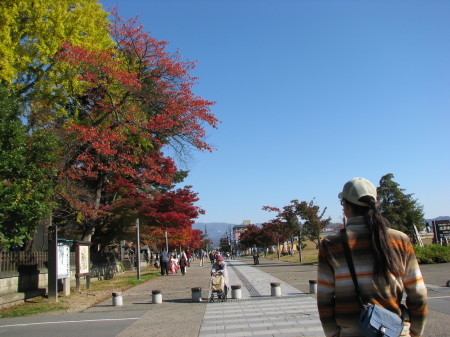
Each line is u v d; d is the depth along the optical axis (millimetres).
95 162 22172
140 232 30547
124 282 23656
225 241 180500
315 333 8250
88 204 21859
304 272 25547
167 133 23781
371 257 2570
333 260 2662
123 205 25672
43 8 19000
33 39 19781
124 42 23172
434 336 7500
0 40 17422
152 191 28344
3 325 10844
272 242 72688
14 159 12898
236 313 11141
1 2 17562
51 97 21094
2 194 12297
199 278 25609
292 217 38844
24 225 13281
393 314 2459
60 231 28156
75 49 19625
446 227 34156
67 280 16734
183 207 29969
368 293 2551
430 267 23234
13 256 15031
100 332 9344
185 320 10398
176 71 23062
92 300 15367
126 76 21266
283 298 13812
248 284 19391
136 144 26344
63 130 19547
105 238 28578
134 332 9180
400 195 48125
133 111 22969
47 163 14883
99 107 23703
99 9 23172
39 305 14188
